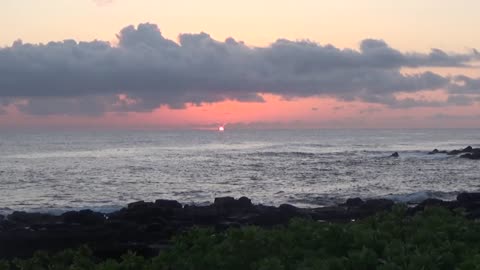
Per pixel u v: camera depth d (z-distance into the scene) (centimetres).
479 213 2273
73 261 877
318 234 838
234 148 12750
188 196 4341
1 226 2558
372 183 5078
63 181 5416
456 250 773
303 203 3741
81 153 10669
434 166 6775
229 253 815
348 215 2711
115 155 9975
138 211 2648
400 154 8969
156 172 6400
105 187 4941
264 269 749
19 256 1964
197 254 809
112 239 2152
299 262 788
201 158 8962
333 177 5650
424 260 724
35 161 8350
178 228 2336
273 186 4959
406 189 4588
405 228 889
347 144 14400
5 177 5781
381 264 736
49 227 2430
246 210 2834
